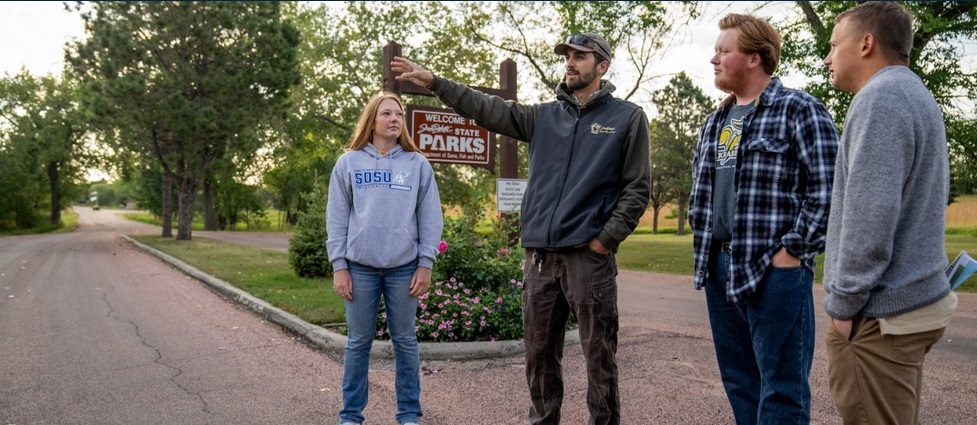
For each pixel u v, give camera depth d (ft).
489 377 14.76
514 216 22.49
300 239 35.83
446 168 86.22
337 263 10.48
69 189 181.98
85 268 45.57
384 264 10.46
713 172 8.77
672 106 134.82
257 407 12.59
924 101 6.24
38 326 21.48
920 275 6.15
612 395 9.62
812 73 42.47
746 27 8.34
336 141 96.78
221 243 80.48
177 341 18.93
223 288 30.86
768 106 8.10
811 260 7.87
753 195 8.00
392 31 80.84
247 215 197.06
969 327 20.17
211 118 78.38
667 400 12.76
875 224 6.02
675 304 28.22
